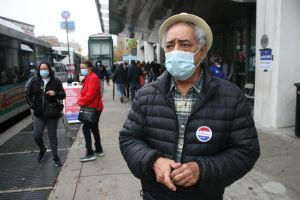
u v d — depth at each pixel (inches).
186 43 83.3
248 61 481.7
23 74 534.9
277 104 328.2
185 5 458.9
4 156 283.9
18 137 359.3
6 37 457.1
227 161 78.3
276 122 330.3
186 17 83.7
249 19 474.6
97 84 250.2
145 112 87.8
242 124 81.9
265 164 227.6
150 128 86.4
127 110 520.4
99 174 225.3
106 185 206.1
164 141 84.4
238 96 83.3
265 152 252.8
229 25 577.9
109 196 190.5
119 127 380.2
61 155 277.9
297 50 327.0
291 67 327.9
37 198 195.6
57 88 245.4
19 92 502.6
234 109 81.9
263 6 337.1
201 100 81.4
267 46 333.4
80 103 248.1
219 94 82.5
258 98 352.5
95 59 1282.0
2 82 424.5
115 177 218.7
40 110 244.4
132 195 191.2
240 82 530.3
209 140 80.5
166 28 86.7
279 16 320.2
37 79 243.8
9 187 213.3
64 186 206.8
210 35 85.5
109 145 298.0
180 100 85.7
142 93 89.4
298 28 324.5
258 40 348.2
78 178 219.3
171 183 74.8
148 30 891.4
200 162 76.4
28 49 577.3
